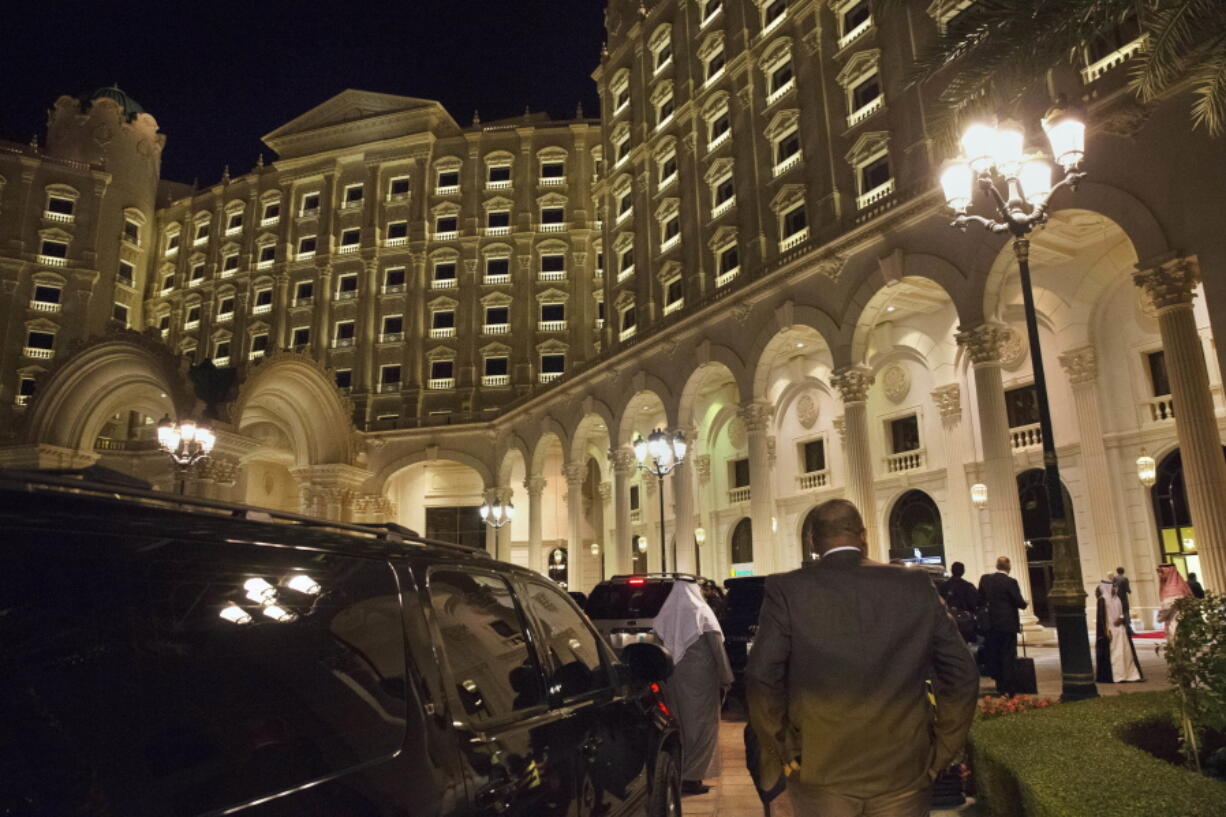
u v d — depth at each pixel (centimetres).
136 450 4556
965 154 1059
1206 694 515
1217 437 1445
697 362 2944
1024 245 1006
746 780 801
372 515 4709
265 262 5666
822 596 301
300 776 193
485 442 4625
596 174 5281
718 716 746
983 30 941
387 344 5150
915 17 2469
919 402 2747
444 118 5544
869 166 2602
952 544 2575
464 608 308
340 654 224
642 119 3903
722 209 3284
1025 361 2391
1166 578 1388
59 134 5862
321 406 3919
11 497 163
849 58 2692
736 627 1325
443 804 232
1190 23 889
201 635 187
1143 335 2097
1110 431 2155
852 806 284
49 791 146
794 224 2905
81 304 5475
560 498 4794
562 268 5156
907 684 289
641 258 3750
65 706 155
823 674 292
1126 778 413
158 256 6138
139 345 3197
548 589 416
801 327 2555
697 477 3794
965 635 1282
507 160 5334
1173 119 1548
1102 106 1641
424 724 242
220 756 177
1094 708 648
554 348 4994
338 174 5569
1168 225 1532
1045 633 1825
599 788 351
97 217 5678
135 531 183
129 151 6003
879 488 2861
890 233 2231
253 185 5816
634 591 1182
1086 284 2208
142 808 158
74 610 163
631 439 3406
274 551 219
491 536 4391
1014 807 506
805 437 3225
